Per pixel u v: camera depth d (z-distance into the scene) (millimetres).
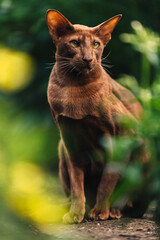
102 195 5895
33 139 13445
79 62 5500
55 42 5879
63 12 11703
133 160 6242
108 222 5648
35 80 13555
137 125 5809
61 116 5746
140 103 7191
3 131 14070
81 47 5633
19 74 13742
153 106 5984
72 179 6020
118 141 5664
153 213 6750
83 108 5672
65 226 5348
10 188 2525
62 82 5754
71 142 5965
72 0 11305
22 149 13242
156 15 11219
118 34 11398
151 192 5781
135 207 6379
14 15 11797
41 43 12508
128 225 5387
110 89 6070
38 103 13453
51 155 14188
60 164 6746
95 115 5688
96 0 11234
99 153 6098
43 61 13055
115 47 11500
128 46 11094
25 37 12719
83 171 6152
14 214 2332
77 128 5816
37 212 2510
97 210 5883
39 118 12859
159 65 8680
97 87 5715
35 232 3152
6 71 13758
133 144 5730
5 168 3701
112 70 11719
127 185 5402
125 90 6797
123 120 5699
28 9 11664
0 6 12055
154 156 5844
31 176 3809
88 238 4516
